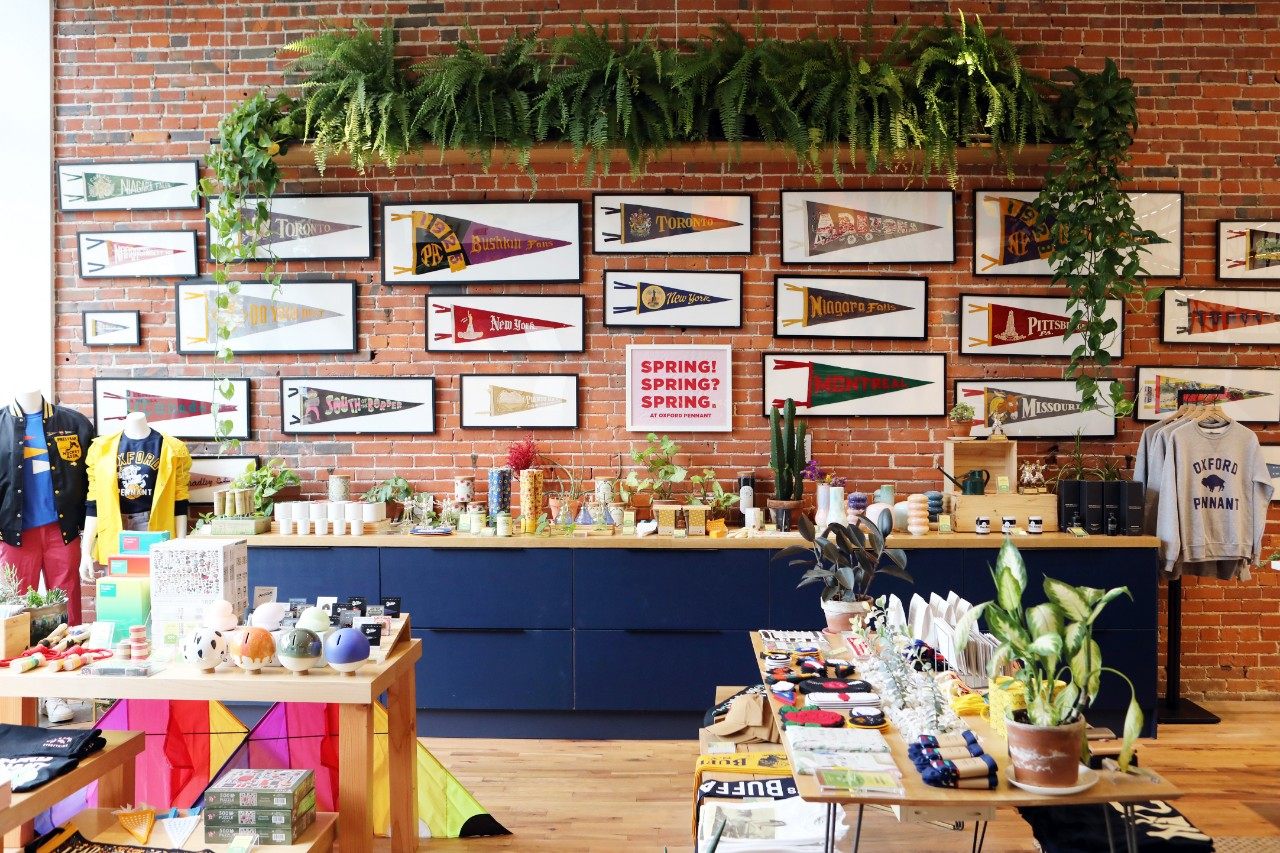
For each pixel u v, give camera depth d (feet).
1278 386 16.03
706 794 9.45
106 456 15.14
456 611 14.67
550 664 14.66
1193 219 16.17
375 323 16.35
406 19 16.22
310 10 16.30
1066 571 14.44
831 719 7.96
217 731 10.15
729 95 14.37
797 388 16.19
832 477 15.65
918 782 6.75
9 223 16.34
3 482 14.90
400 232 16.20
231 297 16.33
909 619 11.27
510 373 16.30
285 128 15.08
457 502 15.76
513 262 16.21
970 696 8.39
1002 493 15.01
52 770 7.63
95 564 15.93
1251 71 16.16
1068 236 15.29
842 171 16.12
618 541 14.57
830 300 16.14
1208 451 14.85
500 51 16.14
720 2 16.11
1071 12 16.11
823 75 14.62
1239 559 14.98
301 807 8.80
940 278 16.14
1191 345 16.10
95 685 8.44
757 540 14.49
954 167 14.39
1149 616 14.39
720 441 16.25
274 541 14.71
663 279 16.17
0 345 16.33
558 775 13.12
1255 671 16.15
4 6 16.26
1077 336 16.06
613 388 16.29
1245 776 12.75
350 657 8.52
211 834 8.61
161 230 16.39
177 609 9.22
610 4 16.11
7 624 8.89
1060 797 6.43
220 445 16.38
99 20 16.43
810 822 8.87
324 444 16.40
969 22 16.06
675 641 14.60
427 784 11.10
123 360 16.46
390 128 14.69
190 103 16.38
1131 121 14.73
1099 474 16.01
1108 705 14.40
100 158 16.39
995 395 16.11
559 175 16.20
